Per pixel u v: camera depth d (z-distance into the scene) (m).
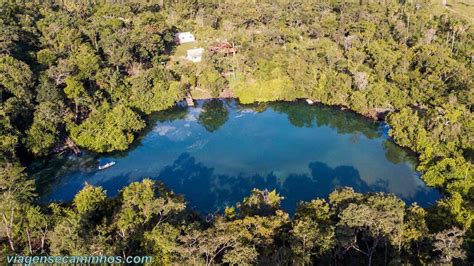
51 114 154.88
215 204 132.62
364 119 184.88
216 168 151.75
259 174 148.12
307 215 96.12
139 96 191.25
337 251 89.69
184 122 185.75
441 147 147.62
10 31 189.62
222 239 78.81
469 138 145.62
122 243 85.44
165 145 166.50
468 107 163.88
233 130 179.25
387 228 85.69
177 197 107.06
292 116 192.88
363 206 86.25
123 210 93.69
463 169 131.12
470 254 94.44
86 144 158.75
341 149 164.12
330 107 195.50
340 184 142.50
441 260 80.00
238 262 75.44
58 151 156.75
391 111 178.62
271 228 88.06
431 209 110.06
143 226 90.88
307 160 156.75
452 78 182.88
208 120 188.00
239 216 102.06
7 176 99.38
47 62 186.12
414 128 158.62
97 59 189.88
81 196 104.62
